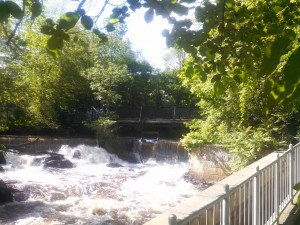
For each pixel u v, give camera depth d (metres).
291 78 0.73
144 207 12.63
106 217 11.59
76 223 10.98
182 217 2.48
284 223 4.93
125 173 18.78
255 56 2.71
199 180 14.54
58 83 26.16
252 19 2.76
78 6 2.44
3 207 12.16
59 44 2.51
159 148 22.66
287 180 5.57
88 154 22.88
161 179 17.02
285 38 0.77
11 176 16.98
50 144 23.08
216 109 13.85
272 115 11.94
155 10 2.65
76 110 30.78
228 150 13.46
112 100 27.67
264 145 11.38
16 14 1.95
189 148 14.81
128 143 24.98
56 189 14.76
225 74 3.07
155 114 28.48
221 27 2.82
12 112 17.05
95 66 29.41
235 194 3.49
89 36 29.12
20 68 16.14
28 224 10.73
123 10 2.93
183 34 2.78
